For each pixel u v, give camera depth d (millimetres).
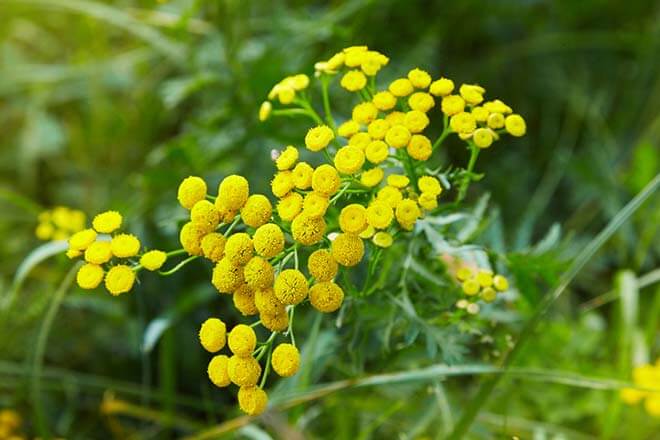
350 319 534
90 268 472
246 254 445
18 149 923
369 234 478
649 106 942
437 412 631
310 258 447
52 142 881
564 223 875
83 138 924
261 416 599
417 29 904
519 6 928
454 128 493
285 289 439
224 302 722
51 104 965
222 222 465
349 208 450
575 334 694
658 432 671
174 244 731
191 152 729
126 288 468
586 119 952
